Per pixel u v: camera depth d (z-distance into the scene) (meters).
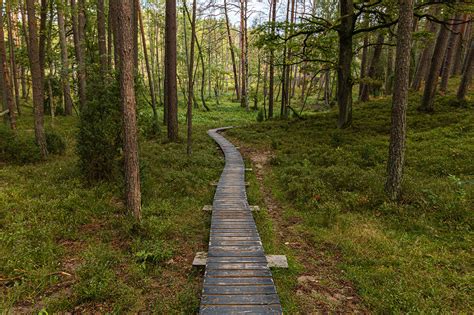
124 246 6.07
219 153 16.14
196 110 37.19
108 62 14.34
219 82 56.12
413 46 25.91
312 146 15.09
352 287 4.95
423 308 4.19
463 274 5.04
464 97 17.61
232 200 8.95
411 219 7.05
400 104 7.83
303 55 18.47
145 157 12.96
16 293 4.39
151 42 40.62
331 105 31.89
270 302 4.27
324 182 9.69
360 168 11.02
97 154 9.36
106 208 7.71
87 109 9.39
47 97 24.98
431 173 10.01
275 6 26.08
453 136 13.09
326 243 6.45
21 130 16.80
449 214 6.96
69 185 8.97
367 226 6.96
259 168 13.34
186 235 6.78
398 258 5.57
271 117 26.27
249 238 6.43
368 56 30.89
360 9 15.18
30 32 11.48
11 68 24.09
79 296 4.44
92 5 17.98
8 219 6.57
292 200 9.12
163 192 9.22
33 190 8.43
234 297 4.38
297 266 5.59
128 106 6.46
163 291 4.80
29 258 5.16
